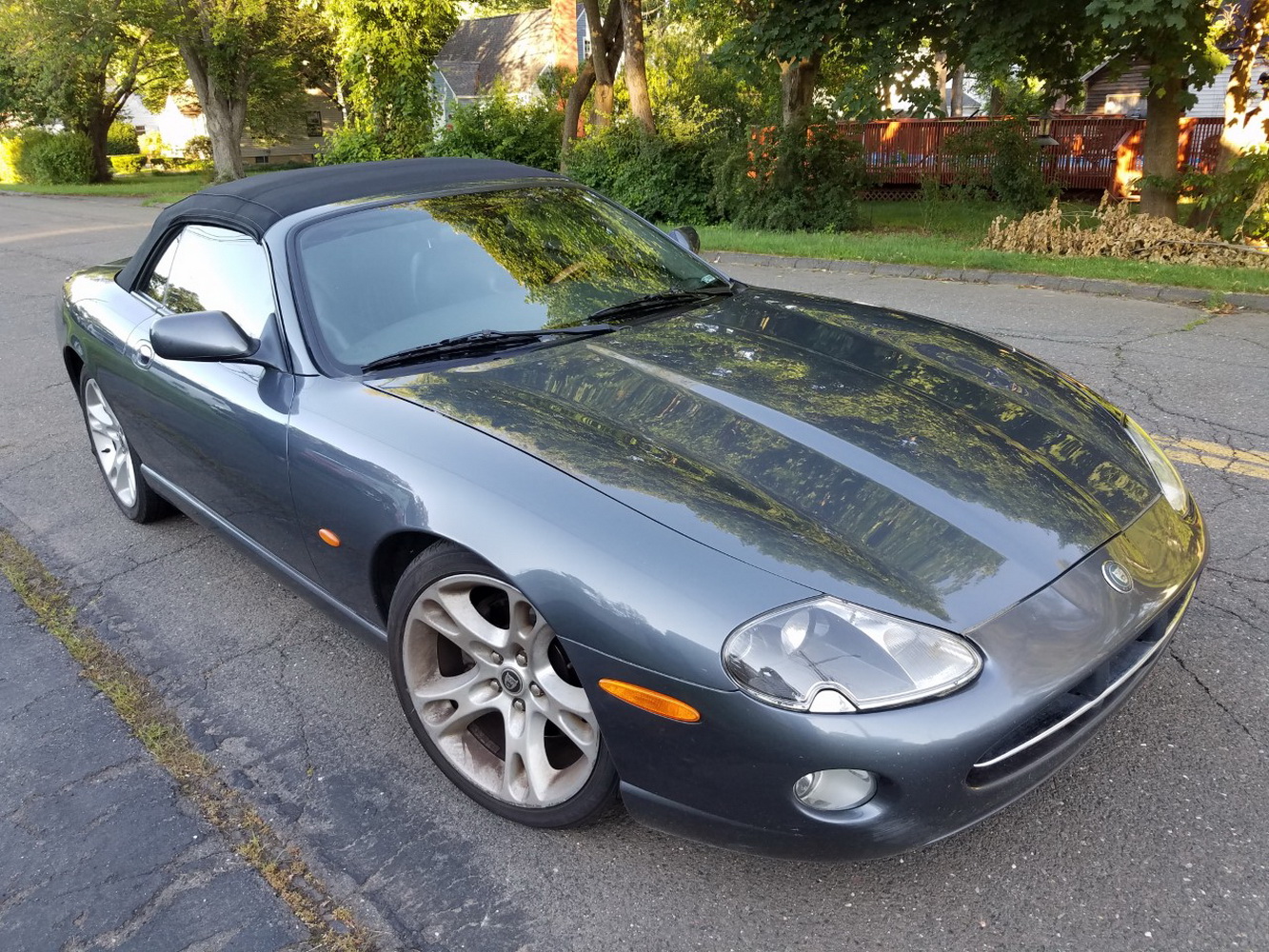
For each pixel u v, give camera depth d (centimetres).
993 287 838
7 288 1062
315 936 206
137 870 228
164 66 3547
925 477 216
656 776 194
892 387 259
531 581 200
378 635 261
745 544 190
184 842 236
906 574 189
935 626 180
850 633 177
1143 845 212
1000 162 1294
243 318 296
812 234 1216
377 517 232
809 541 192
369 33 2164
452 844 230
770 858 192
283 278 285
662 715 186
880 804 180
